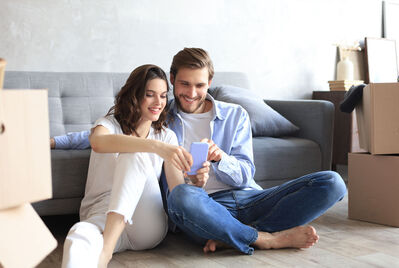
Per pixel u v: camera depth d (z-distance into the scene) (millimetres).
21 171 866
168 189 1960
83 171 2188
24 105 868
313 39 4250
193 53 1895
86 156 2201
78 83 2848
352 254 1853
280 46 4062
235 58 3832
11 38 2969
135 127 1832
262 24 3955
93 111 2811
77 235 1467
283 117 3104
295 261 1758
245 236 1812
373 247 1954
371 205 2383
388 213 2320
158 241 1893
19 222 926
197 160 1718
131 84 1788
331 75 4383
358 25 4531
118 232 1578
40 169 904
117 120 1849
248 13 3877
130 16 3354
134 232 1816
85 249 1442
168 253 1874
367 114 2434
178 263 1741
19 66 2998
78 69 3184
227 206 1940
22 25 2996
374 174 2359
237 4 3816
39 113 899
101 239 1514
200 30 3656
